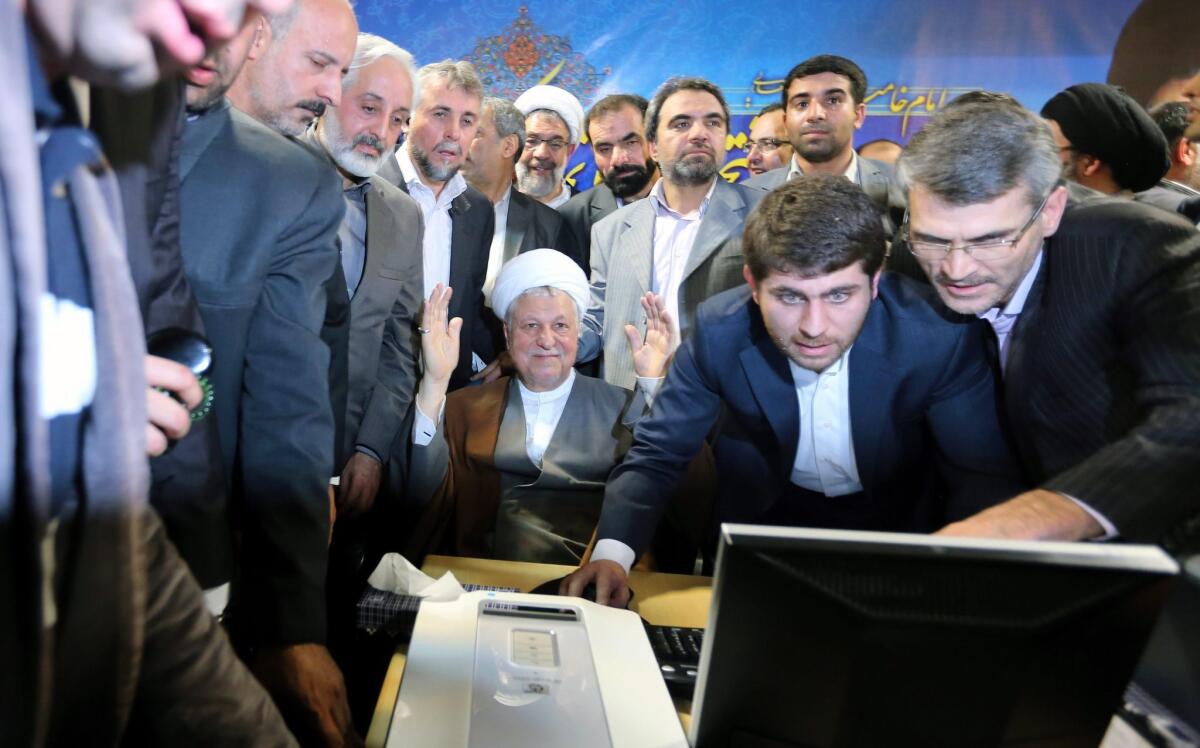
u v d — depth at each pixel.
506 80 2.77
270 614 1.08
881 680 0.74
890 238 1.71
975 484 1.63
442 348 1.88
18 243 0.43
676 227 2.33
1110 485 1.10
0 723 0.49
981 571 0.72
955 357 1.55
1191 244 1.26
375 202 2.00
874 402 1.59
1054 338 1.39
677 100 2.27
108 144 0.75
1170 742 0.91
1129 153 1.86
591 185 2.77
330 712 1.00
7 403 0.45
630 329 2.02
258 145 1.16
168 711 0.65
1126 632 0.73
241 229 1.11
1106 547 0.73
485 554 1.95
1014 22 2.66
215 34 0.49
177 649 0.65
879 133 2.75
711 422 1.71
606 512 1.62
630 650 1.02
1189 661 0.94
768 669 0.77
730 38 2.70
